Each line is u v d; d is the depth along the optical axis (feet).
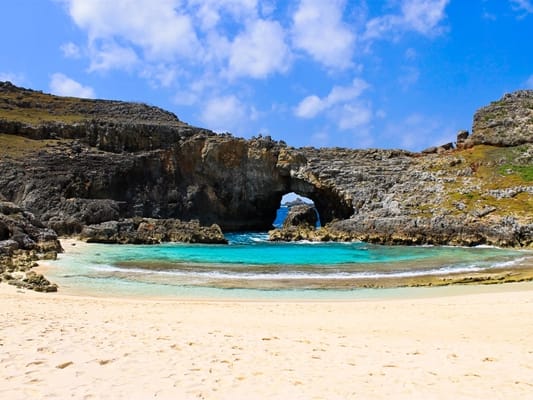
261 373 33.09
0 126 241.55
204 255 146.51
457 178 223.92
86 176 226.38
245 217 264.52
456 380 32.42
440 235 187.52
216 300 78.48
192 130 263.70
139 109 306.76
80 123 254.27
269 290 88.89
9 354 35.58
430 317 61.05
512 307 66.08
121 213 226.38
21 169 217.36
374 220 204.23
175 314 62.08
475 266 123.03
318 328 53.93
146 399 27.30
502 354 40.24
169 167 249.75
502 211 191.52
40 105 282.77
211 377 31.76
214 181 256.32
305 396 28.58
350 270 114.52
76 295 80.59
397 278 103.65
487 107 266.57
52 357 35.22
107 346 39.29
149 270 111.86
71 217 196.44
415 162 245.65
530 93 262.47
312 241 204.85
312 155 259.19
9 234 138.41
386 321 58.70
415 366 36.06
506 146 240.73
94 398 27.14
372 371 34.47
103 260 129.80
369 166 244.63
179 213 247.09
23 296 73.26
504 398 28.86
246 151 256.11
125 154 244.63
